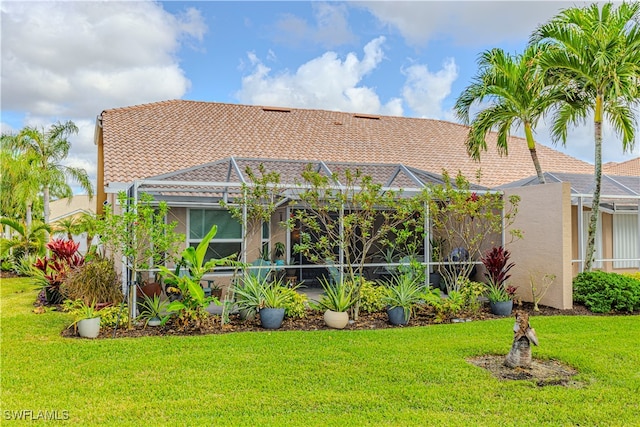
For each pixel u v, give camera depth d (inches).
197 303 460.8
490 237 711.1
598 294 569.6
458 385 306.5
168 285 597.3
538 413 263.7
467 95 683.4
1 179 1161.4
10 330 461.4
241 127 1047.0
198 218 675.4
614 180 768.9
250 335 434.6
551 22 593.6
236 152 904.9
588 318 518.6
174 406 272.2
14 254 1084.5
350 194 595.5
